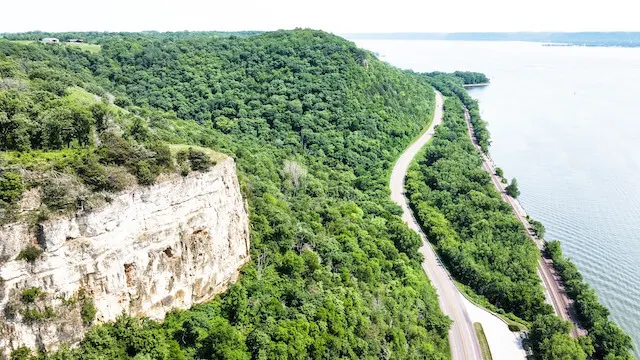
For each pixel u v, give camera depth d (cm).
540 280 13450
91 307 6244
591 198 19838
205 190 7800
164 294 7225
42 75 12300
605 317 11975
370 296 10488
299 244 10725
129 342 6456
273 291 8912
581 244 16412
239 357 7212
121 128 9119
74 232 6119
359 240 12850
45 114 7431
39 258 5825
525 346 11050
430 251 14725
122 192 6581
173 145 8919
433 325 11131
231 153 13700
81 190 6216
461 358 10662
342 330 8769
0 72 10769
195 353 7044
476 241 14838
